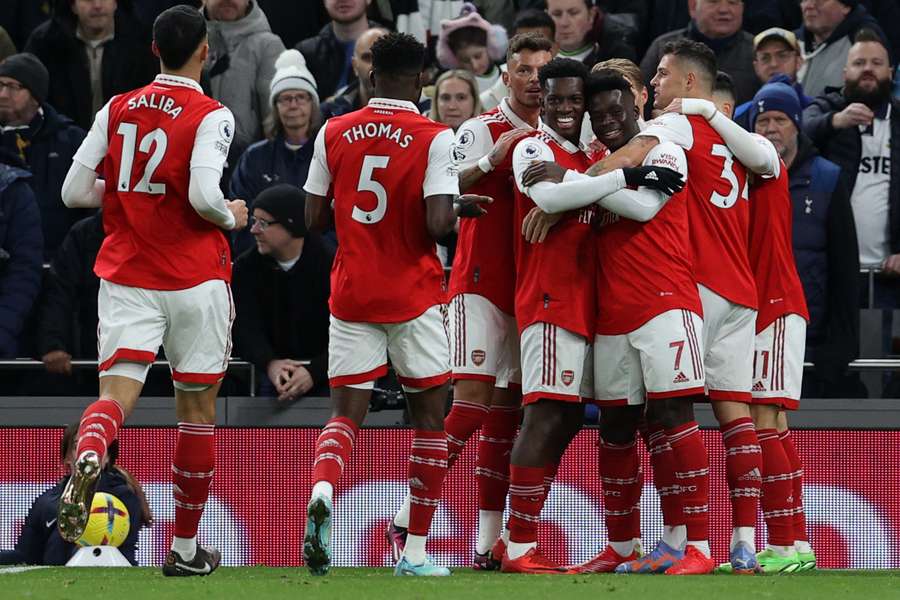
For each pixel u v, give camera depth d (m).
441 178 19.11
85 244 29.48
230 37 34.31
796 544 23.88
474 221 22.38
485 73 34.41
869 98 31.73
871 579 19.55
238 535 26.44
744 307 21.44
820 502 26.47
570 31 33.81
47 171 31.48
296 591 16.30
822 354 28.89
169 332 18.91
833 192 29.11
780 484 22.30
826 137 31.80
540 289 20.59
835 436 26.55
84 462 17.27
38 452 26.66
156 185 18.67
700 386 20.28
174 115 18.77
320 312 27.91
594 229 20.73
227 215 18.75
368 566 25.52
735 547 21.16
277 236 27.50
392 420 26.55
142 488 26.20
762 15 35.84
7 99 31.06
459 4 36.09
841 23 34.03
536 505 20.83
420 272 19.41
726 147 21.50
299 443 26.62
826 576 20.52
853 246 29.06
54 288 29.36
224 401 27.08
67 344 29.33
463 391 22.20
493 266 22.22
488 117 22.97
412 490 19.84
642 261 20.28
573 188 19.78
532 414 20.75
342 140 19.53
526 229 20.52
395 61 19.50
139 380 18.70
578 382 20.61
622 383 20.53
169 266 18.66
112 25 33.69
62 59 33.62
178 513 19.34
